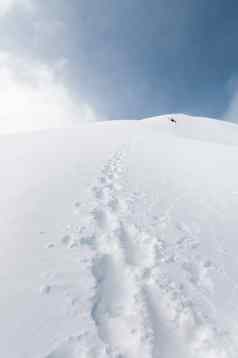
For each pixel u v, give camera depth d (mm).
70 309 4188
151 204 8695
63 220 6730
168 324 4344
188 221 7809
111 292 4766
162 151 17250
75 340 3703
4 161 11414
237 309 4719
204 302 4797
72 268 5074
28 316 3975
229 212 8664
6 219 6434
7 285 4480
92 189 9039
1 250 5309
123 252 5895
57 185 8797
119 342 3863
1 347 3492
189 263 5848
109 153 14820
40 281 4645
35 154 12641
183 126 51062
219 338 4094
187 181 11469
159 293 4895
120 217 7484
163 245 6383
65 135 19656
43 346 3555
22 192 7914
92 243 6027
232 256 6293
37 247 5531
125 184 10172
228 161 14734
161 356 3809
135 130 29094
